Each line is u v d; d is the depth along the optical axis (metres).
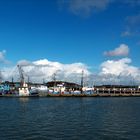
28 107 134.12
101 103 176.38
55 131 57.53
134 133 55.53
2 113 98.81
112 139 49.47
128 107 135.38
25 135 52.59
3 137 50.31
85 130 58.94
